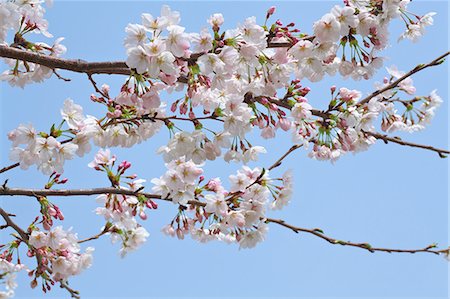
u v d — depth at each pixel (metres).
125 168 4.40
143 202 4.40
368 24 3.73
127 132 4.29
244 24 3.64
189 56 3.57
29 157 3.82
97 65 3.76
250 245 4.42
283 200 4.38
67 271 4.27
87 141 3.97
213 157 4.05
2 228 4.32
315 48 3.79
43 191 4.25
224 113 4.00
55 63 3.76
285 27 3.79
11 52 3.73
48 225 4.21
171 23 3.54
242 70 3.89
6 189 4.19
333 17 3.63
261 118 4.06
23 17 4.29
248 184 4.30
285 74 4.00
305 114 4.05
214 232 4.67
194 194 4.30
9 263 4.36
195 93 4.17
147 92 3.80
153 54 3.40
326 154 4.80
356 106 4.65
